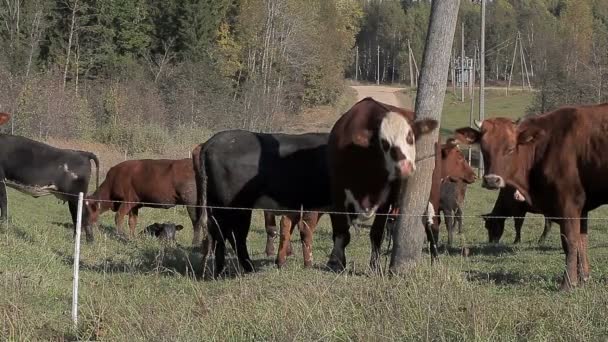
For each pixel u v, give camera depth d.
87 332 8.13
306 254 13.06
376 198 11.37
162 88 51.88
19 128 38.09
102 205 18.48
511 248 16.64
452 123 64.31
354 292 8.72
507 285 10.32
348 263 12.65
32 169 16.67
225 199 12.45
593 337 7.28
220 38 59.75
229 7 60.47
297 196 12.49
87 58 53.12
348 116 11.62
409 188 10.85
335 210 11.76
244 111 52.41
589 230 19.62
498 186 10.42
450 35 10.79
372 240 11.58
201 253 15.62
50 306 9.50
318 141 12.56
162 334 7.59
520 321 7.73
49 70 46.88
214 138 12.57
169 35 57.19
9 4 50.00
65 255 14.05
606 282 10.21
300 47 61.41
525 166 10.61
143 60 56.25
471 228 22.19
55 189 16.91
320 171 12.39
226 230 12.52
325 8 71.00
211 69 54.09
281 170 12.39
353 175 11.39
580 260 10.48
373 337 7.25
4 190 16.64
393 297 8.25
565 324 7.53
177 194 18.17
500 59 98.31
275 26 60.12
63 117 39.88
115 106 45.69
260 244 18.03
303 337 7.35
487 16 98.75
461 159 15.63
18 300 8.93
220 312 8.24
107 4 54.12
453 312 7.79
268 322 7.83
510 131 10.46
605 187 10.20
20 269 11.12
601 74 48.44
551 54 69.00
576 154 10.26
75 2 51.62
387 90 88.00
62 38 52.56
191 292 10.09
